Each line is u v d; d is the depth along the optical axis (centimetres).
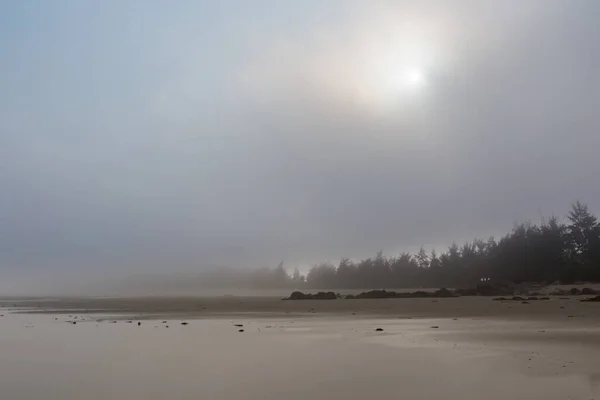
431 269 11738
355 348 1529
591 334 1869
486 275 10062
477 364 1195
